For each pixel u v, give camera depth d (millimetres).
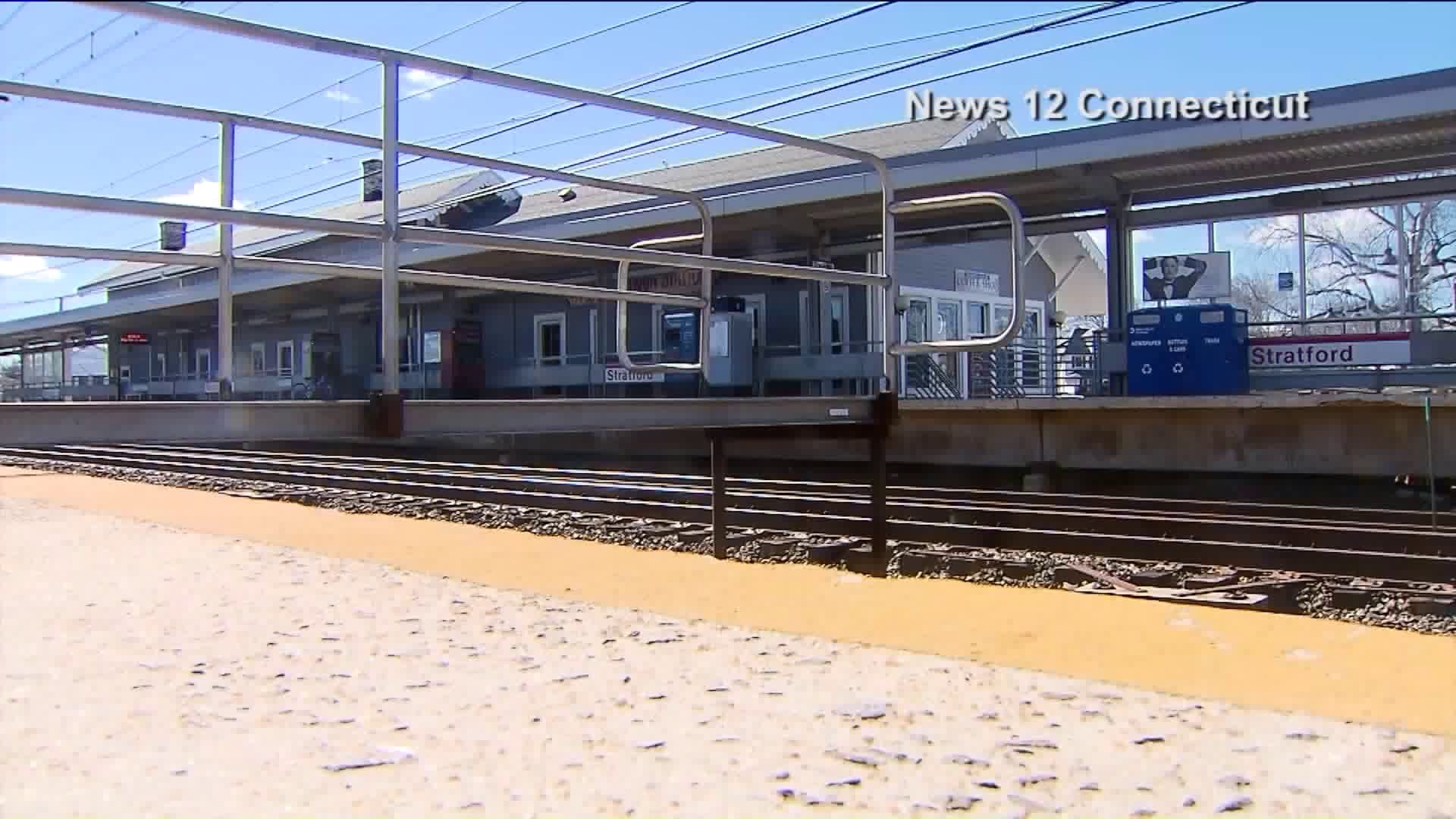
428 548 11383
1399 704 5535
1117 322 18453
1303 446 15070
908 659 6559
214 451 28797
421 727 5453
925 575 9164
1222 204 18047
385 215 4387
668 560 10227
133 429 3914
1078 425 16875
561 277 25828
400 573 9930
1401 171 16750
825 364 21125
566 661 6703
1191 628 7168
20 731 5465
